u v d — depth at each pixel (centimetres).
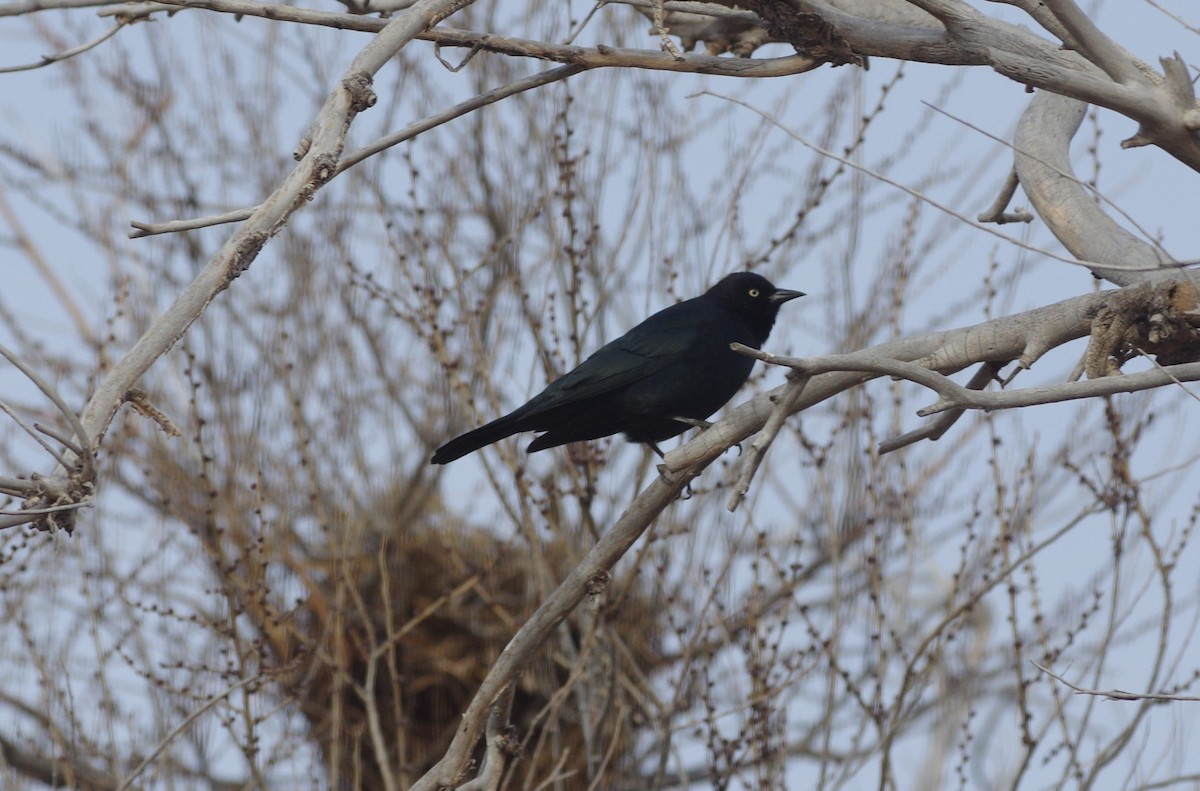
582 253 1391
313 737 1408
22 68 794
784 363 726
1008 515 1228
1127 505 1160
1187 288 773
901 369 730
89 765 1216
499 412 1373
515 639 868
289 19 855
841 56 881
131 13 824
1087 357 798
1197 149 798
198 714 1016
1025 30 873
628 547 857
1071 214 929
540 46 866
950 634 1204
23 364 602
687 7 911
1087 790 1109
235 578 1277
